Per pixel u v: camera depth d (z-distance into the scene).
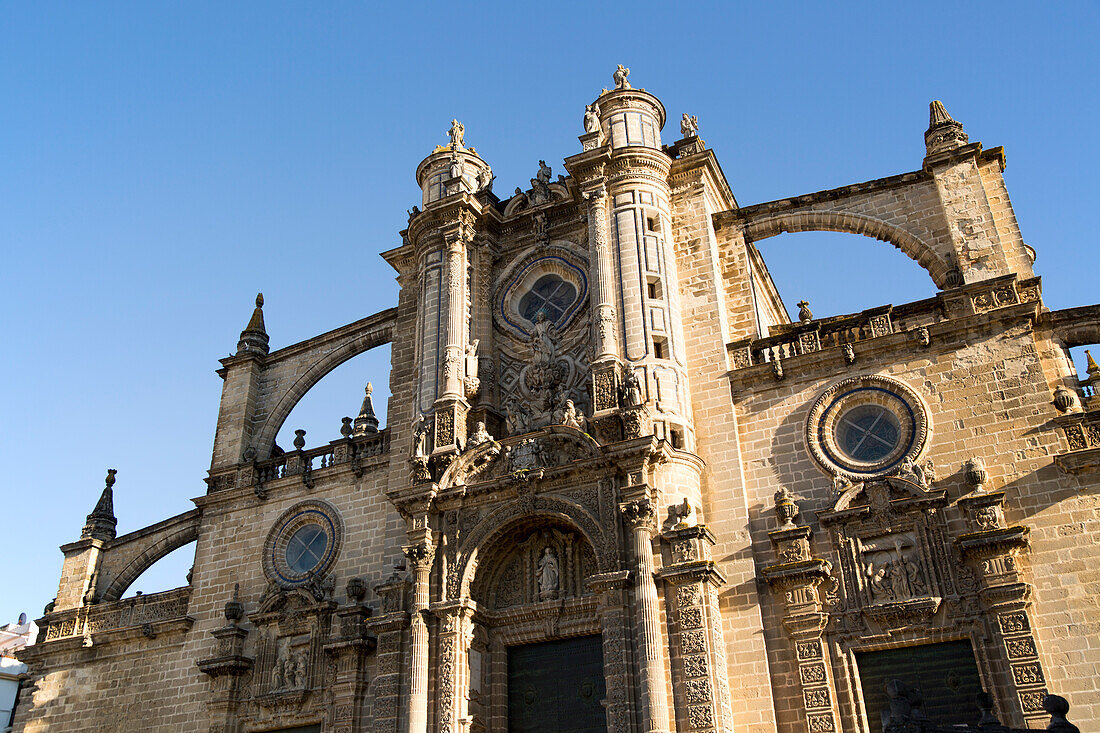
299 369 47.06
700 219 37.91
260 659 38.41
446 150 43.06
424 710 31.33
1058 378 30.28
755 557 31.36
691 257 37.38
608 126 39.50
